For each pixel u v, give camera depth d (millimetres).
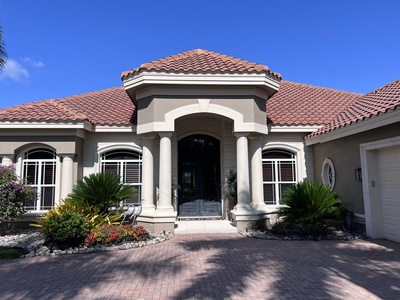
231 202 14945
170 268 7762
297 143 15547
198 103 12891
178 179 16016
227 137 15430
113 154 15227
